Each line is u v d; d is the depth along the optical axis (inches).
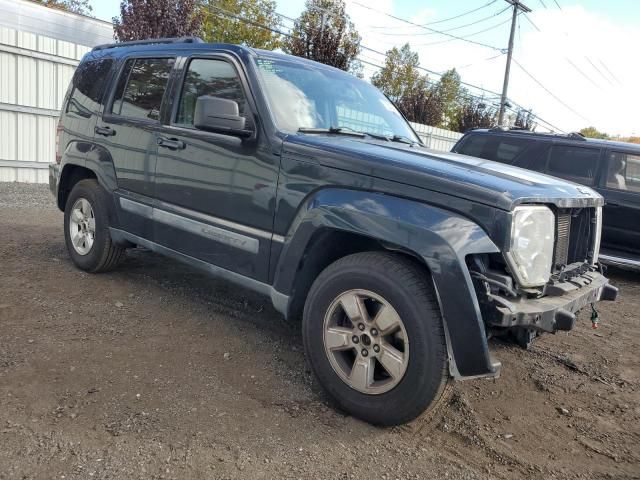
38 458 96.5
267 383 133.3
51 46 466.3
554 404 141.4
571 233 138.5
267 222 136.6
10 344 140.0
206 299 190.7
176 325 165.0
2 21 708.0
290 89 152.9
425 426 121.3
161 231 168.1
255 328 168.6
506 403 138.9
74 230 207.6
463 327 104.0
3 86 440.5
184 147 158.1
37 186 445.1
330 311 121.3
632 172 304.3
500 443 118.3
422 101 1204.5
